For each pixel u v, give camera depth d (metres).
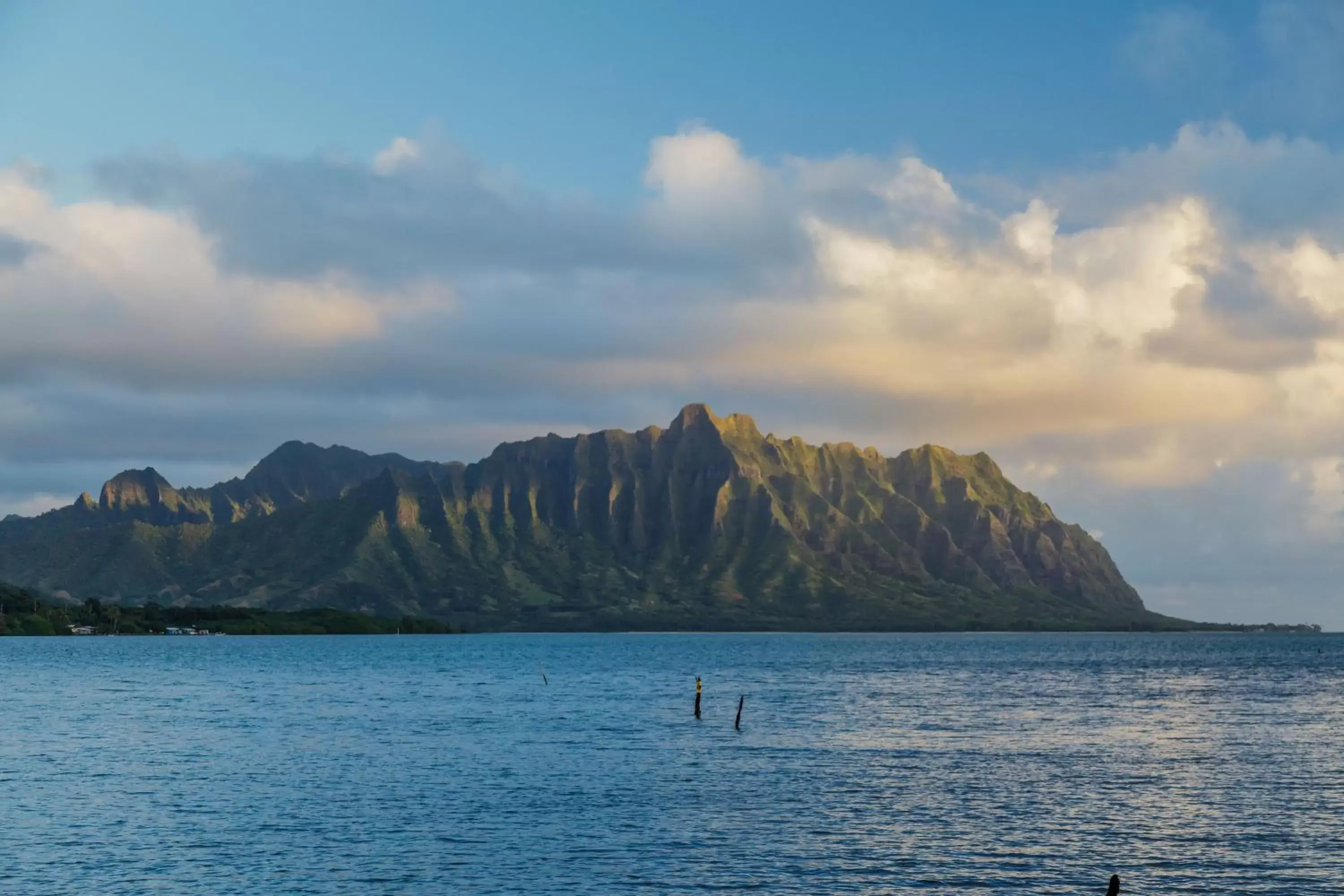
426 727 115.88
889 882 51.75
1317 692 174.75
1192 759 90.69
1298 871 54.03
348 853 56.34
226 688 181.38
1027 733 110.75
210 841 58.91
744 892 50.03
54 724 117.62
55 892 49.56
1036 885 51.44
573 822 63.97
